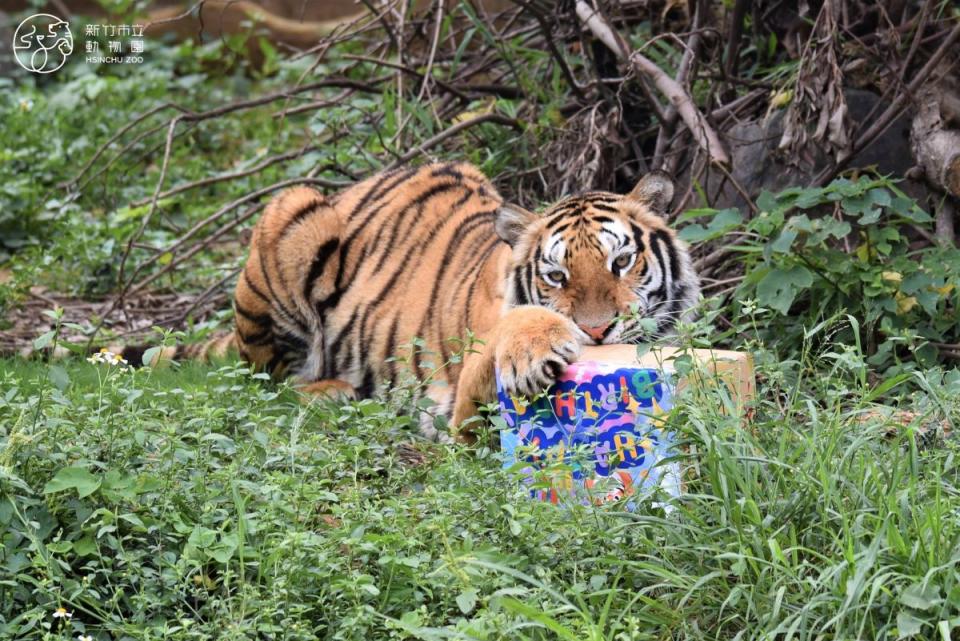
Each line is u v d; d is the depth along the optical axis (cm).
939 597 606
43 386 798
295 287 1145
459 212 1108
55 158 1833
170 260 1527
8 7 2709
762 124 1231
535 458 794
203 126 2061
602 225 917
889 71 1156
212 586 686
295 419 883
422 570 679
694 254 1182
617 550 692
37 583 655
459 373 1005
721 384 747
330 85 1424
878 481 683
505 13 1494
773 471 723
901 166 1168
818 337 1030
